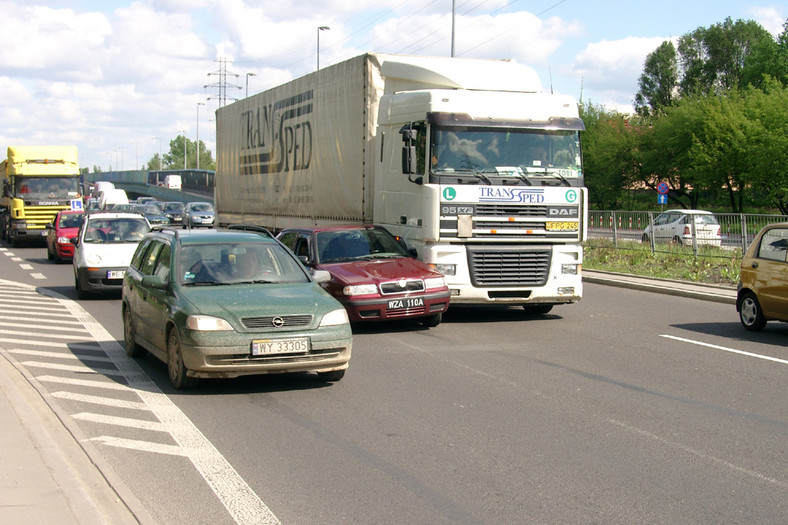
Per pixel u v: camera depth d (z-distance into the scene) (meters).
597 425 6.90
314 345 7.95
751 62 70.25
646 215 24.03
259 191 21.23
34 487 5.03
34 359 10.02
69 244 26.50
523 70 13.89
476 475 5.59
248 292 8.38
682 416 7.21
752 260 12.25
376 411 7.37
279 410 7.41
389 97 14.00
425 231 12.65
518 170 12.87
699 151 54.12
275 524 4.72
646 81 89.81
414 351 10.50
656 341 11.32
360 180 15.12
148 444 6.32
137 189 104.44
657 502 5.08
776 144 50.22
